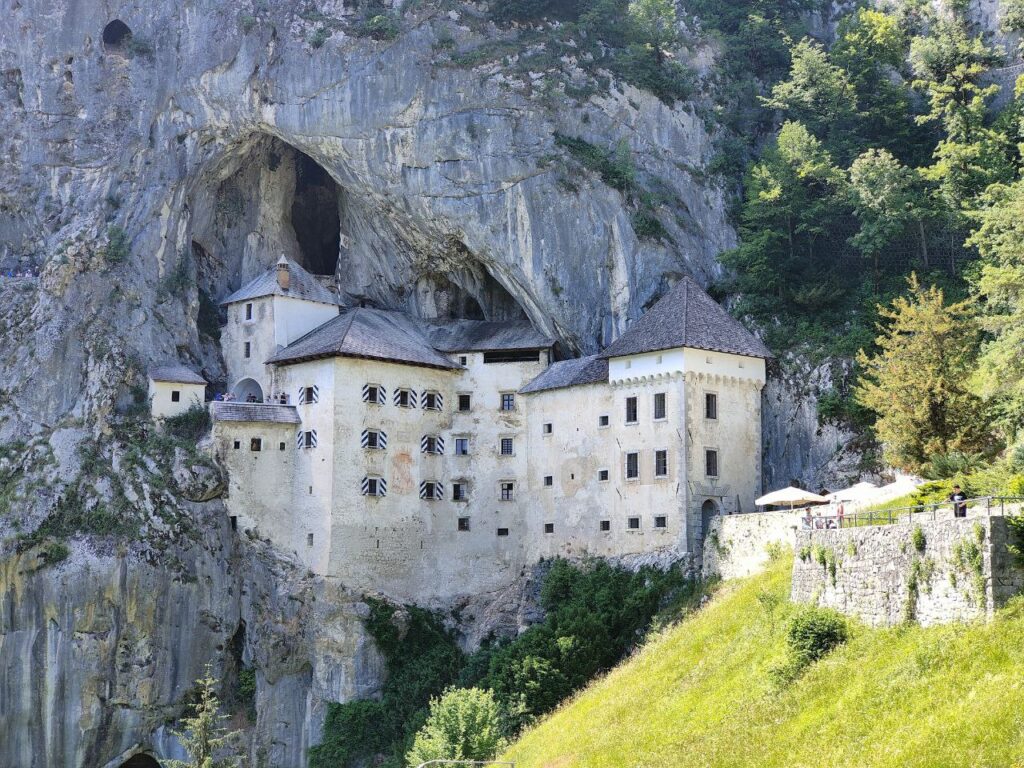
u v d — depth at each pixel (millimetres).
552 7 100812
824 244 89938
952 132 91875
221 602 87500
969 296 79250
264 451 89312
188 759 85125
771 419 82688
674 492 77688
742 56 107125
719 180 97375
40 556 85500
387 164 96250
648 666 60156
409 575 88750
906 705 38969
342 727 82250
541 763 54250
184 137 102000
